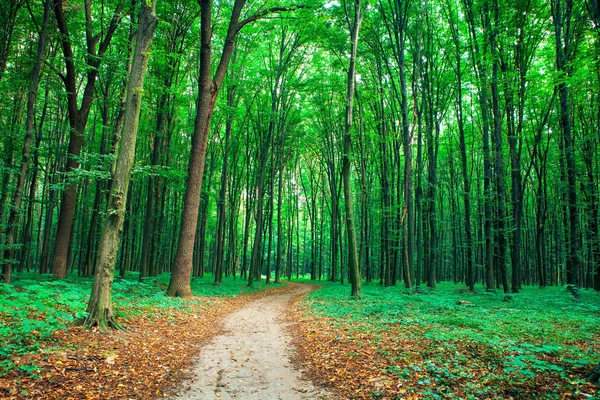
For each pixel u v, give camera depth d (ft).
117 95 58.90
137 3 48.34
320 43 75.77
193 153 48.70
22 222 74.28
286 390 17.12
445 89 72.95
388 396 15.35
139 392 16.10
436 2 68.44
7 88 50.55
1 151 52.37
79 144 52.11
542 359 18.02
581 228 71.36
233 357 22.59
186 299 44.09
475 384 15.49
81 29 53.36
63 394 14.48
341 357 21.70
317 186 144.46
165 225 100.89
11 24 45.78
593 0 35.53
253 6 72.69
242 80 81.82
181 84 64.85
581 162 67.46
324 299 51.42
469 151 93.25
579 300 44.37
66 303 27.96
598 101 56.75
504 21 58.08
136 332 25.44
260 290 76.95
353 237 52.19
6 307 24.38
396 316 33.55
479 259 101.60
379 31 68.28
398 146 81.15
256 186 112.06
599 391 13.43
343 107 92.38
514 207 66.54
